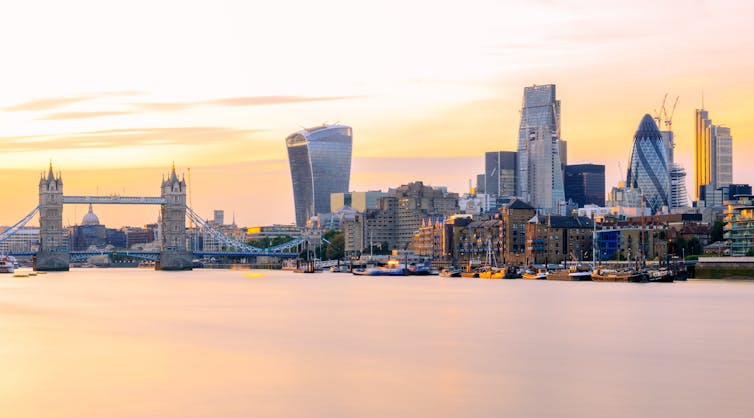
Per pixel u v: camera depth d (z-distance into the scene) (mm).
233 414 100500
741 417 98562
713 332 168375
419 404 104875
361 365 130625
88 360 136875
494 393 110625
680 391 111562
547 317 198625
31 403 106188
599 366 129625
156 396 109375
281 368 128375
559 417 98688
